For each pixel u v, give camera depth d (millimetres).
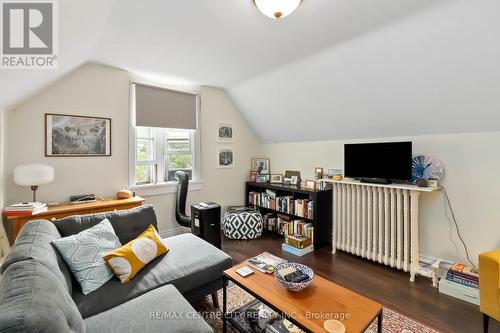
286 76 2883
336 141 3342
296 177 3773
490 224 2168
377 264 2689
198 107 3613
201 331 1171
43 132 2488
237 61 2617
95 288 1490
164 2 1612
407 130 2621
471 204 2264
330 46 2240
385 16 1761
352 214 2840
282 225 3615
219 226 3090
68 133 2623
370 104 2611
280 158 4121
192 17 1792
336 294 1425
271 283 1538
